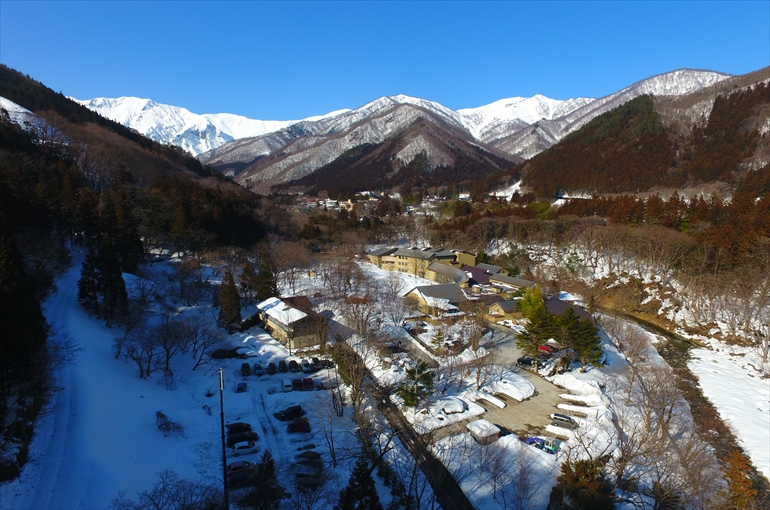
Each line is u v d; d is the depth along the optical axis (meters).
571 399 44.75
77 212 66.62
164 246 84.88
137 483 27.50
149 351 44.28
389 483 31.67
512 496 30.67
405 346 56.81
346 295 73.88
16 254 39.03
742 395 47.44
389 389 45.56
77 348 40.25
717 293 65.44
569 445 36.22
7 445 26.52
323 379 47.53
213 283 73.81
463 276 83.50
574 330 51.66
